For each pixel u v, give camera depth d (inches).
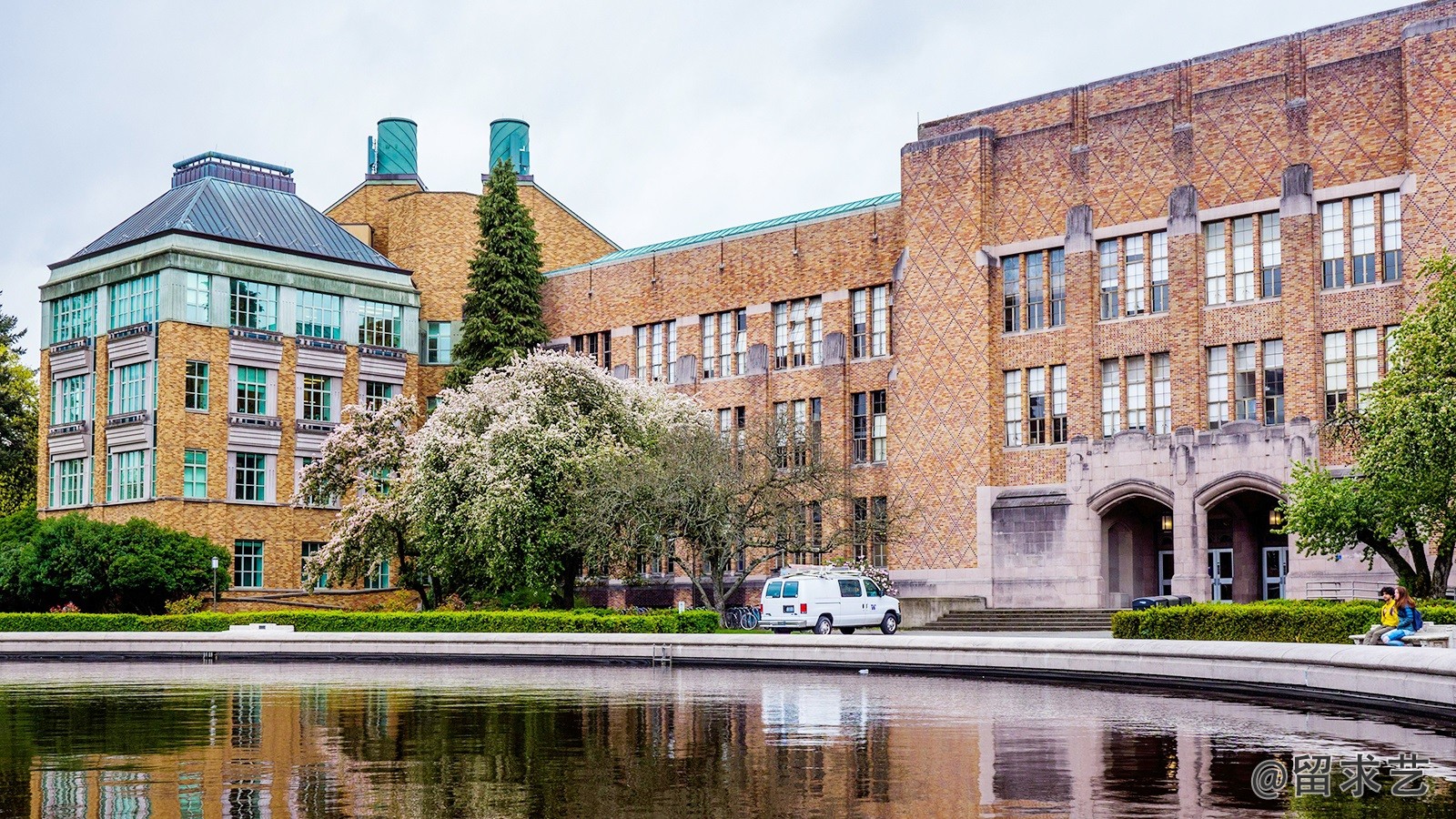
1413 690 885.2
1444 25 1785.2
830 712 933.2
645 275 2687.0
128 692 1161.4
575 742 767.7
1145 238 2059.5
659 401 2252.7
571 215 3051.2
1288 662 1029.2
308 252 2684.5
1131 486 2017.7
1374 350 1846.7
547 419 2143.2
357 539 2320.4
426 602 2393.0
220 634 1771.7
